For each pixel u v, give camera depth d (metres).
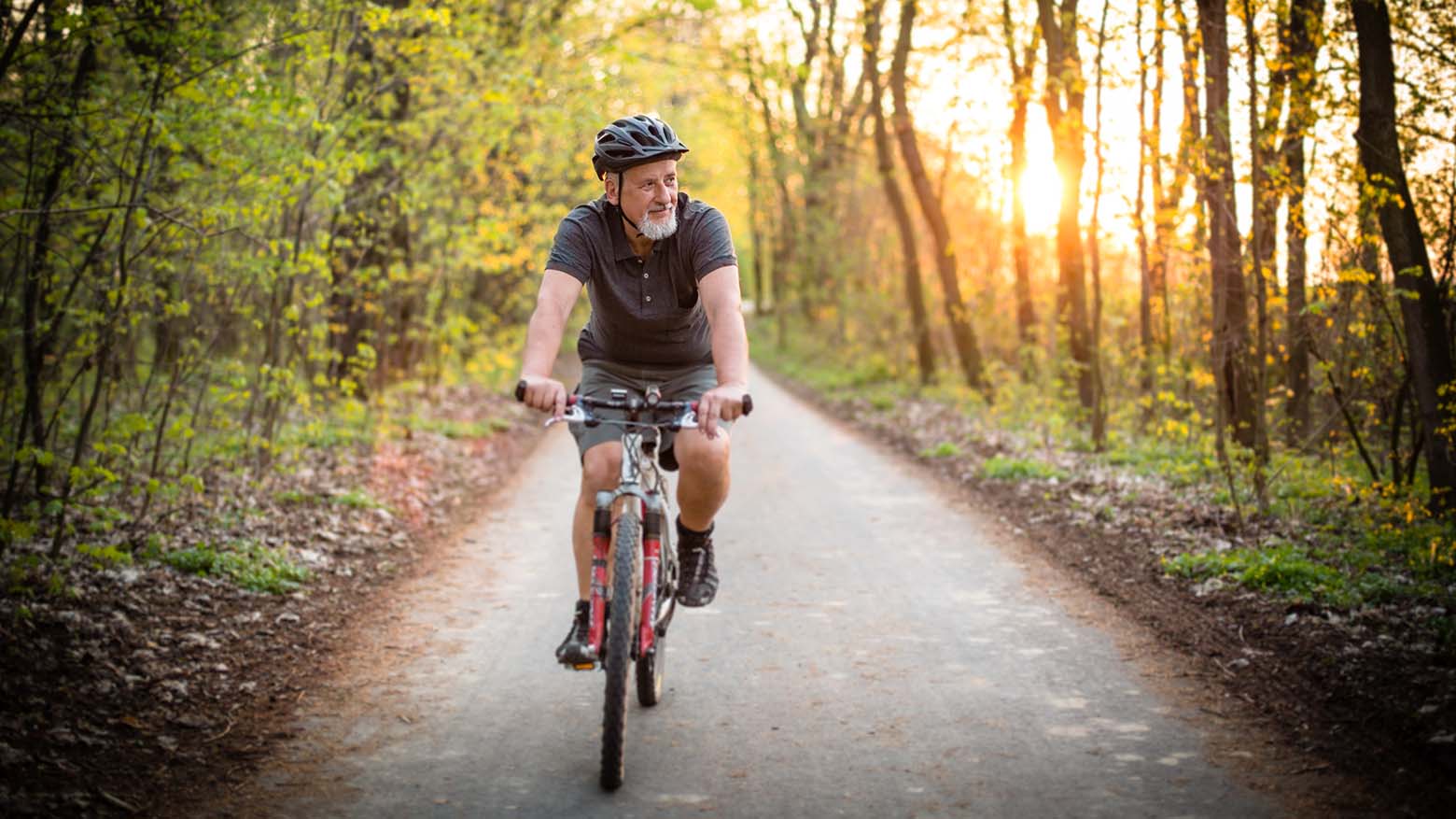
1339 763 3.63
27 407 5.25
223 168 6.12
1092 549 6.77
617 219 3.68
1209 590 5.60
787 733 4.06
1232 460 8.10
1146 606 5.52
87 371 5.64
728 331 3.57
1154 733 3.97
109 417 6.10
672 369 3.94
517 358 17.42
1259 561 5.69
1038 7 10.19
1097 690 4.42
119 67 5.87
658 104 23.97
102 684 4.21
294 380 7.62
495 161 12.43
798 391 20.28
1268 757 3.72
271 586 5.67
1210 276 8.30
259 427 8.81
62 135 5.17
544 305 3.57
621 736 3.53
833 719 4.19
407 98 10.01
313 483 8.05
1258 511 6.98
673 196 3.54
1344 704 4.08
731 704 4.36
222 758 3.78
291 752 3.87
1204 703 4.23
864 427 14.15
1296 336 7.55
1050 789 3.55
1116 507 7.71
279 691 4.43
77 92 5.32
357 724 4.13
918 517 8.15
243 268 6.56
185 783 3.58
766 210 29.12
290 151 6.29
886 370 19.48
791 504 8.73
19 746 3.62
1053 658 4.83
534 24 11.17
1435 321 6.31
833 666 4.80
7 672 4.11
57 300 5.74
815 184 22.28
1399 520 6.36
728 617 5.59
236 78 5.77
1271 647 4.74
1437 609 4.95
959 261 16.84
